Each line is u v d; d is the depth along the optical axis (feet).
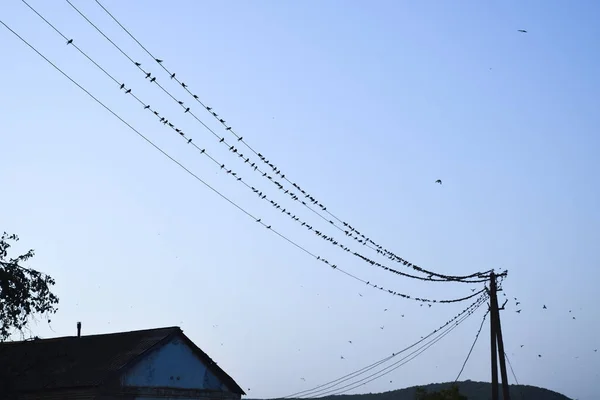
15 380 119.55
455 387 215.72
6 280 106.73
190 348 138.51
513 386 346.13
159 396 128.47
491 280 140.67
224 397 142.72
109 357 128.67
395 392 372.17
